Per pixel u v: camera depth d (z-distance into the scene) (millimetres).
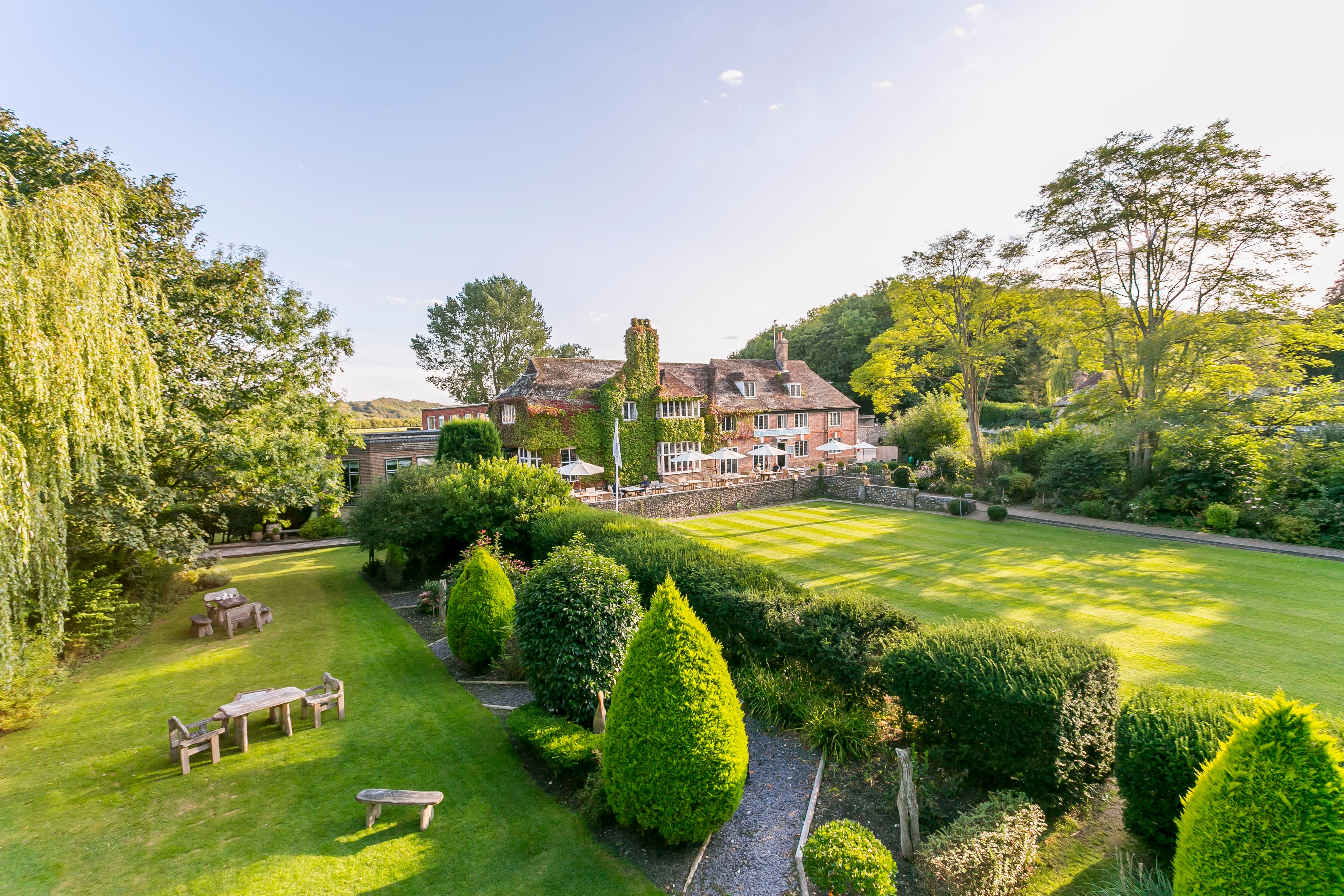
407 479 17109
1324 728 4703
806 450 48281
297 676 10578
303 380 17188
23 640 7648
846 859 4836
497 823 6480
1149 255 26672
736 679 9297
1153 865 5324
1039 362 55000
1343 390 23688
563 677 8359
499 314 61219
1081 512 27625
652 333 38625
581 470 29250
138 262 11859
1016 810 5469
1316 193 22516
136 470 10445
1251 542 21078
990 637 6945
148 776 7371
